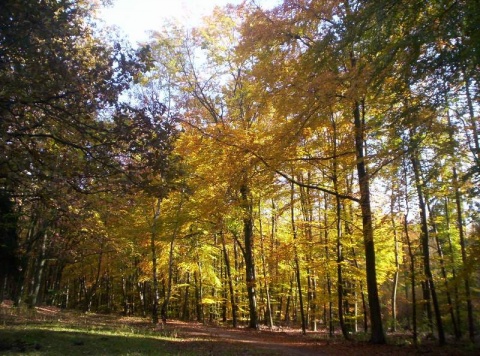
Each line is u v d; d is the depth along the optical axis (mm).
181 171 10828
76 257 24641
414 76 8375
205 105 21578
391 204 17969
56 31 8812
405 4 7609
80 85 9172
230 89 21516
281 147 13641
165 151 10539
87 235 18062
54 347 10312
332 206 22703
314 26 12562
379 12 7664
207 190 19953
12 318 16562
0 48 8484
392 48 8086
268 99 13977
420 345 14672
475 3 6633
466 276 13867
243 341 15719
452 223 20984
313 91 11672
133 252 25984
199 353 11344
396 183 16406
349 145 15297
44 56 8758
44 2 8609
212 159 17844
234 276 30344
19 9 8078
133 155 10516
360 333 21531
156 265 24328
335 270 19812
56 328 14203
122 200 14523
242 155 14984
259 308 36375
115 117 9961
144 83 19922
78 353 9742
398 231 20031
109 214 16797
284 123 14562
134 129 10000
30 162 9414
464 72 8242
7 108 8828
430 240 24438
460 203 18234
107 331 15094
